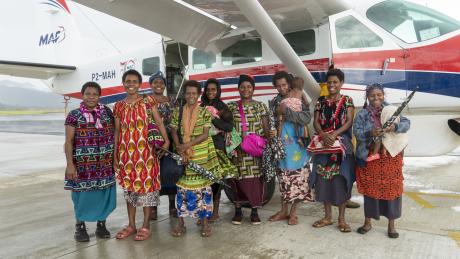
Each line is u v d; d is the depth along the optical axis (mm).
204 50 5797
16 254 3209
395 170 3148
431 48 4473
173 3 4309
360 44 4773
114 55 8461
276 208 4379
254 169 3646
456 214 3943
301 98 3723
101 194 3449
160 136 3305
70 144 3260
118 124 3395
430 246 3035
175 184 3447
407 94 4559
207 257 2973
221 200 4902
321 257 2891
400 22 4680
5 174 7574
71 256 3109
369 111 3252
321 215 4027
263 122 3596
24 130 23766
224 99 5930
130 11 4418
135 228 3596
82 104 3328
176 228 3514
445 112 4582
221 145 3451
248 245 3193
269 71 5414
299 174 3633
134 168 3273
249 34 5516
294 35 5312
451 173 6480
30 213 4574
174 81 7406
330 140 3299
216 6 4477
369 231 3428
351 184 3395
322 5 4645
